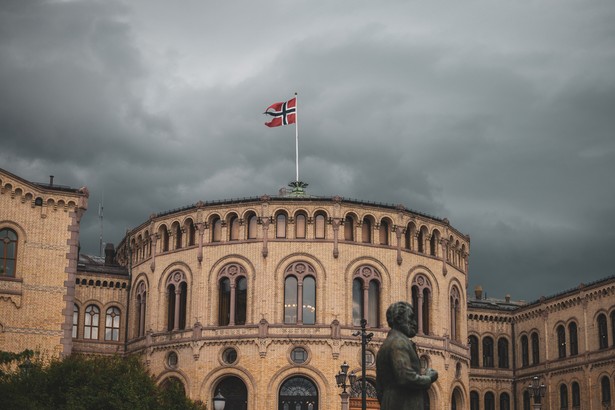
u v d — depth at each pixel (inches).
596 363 3627.0
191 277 3356.3
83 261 4202.8
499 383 4124.0
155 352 3385.8
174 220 3454.7
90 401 2300.7
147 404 2391.7
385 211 3376.0
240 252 3299.7
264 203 3302.2
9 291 3016.7
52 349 3019.2
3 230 3061.0
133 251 3676.2
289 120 3565.5
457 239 3668.8
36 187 3112.7
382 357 812.6
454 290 3619.6
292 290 3260.3
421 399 814.5
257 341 3196.4
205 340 3255.4
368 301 3299.7
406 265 3385.8
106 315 3617.1
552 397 3878.0
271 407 3154.5
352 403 3171.8
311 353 3189.0
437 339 3420.3
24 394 2247.8
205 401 3213.6
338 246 3287.4
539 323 4020.7
